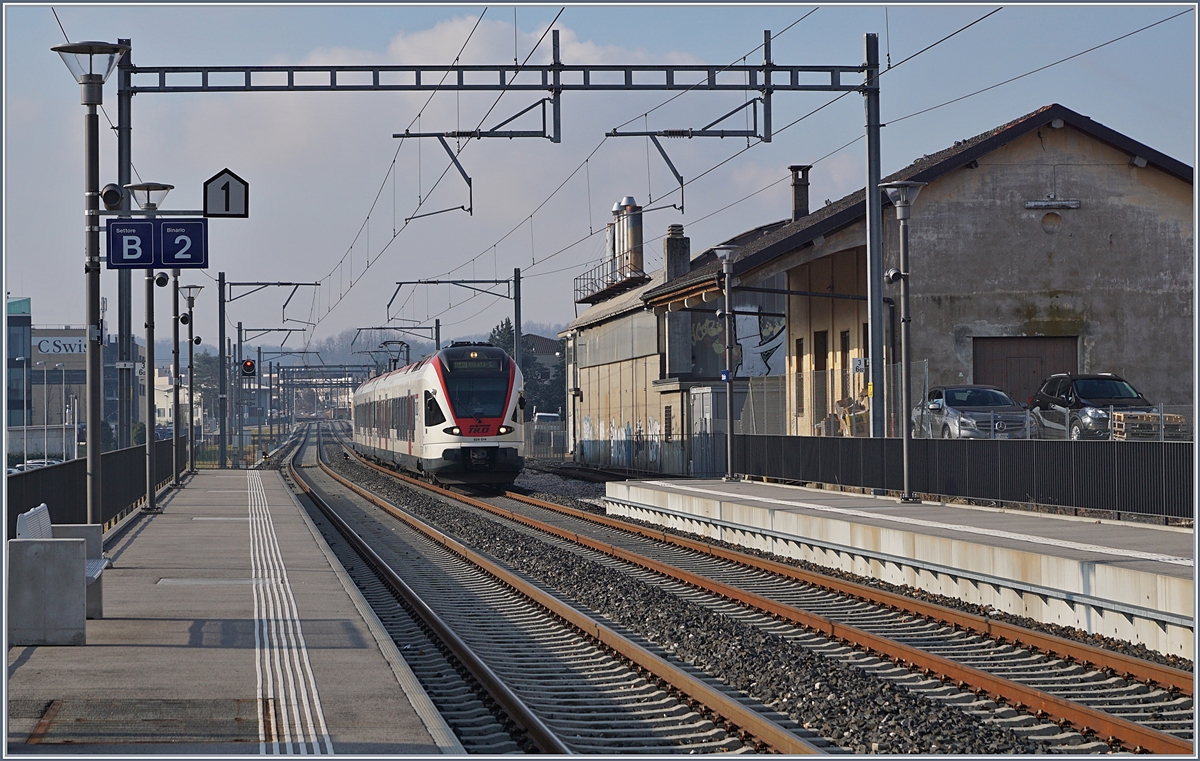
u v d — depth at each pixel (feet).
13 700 28.40
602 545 69.00
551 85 75.87
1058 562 42.78
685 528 82.69
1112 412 74.69
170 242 50.80
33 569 35.14
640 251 197.57
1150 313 106.22
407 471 152.15
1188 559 43.45
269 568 55.11
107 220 51.34
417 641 41.24
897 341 104.99
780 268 108.37
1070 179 106.01
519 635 43.42
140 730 25.82
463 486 133.08
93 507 53.16
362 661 33.14
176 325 127.03
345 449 288.51
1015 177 105.91
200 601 44.45
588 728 29.68
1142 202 106.42
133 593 46.62
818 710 30.30
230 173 50.88
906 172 109.70
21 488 48.42
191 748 24.44
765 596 49.60
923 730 28.04
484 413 118.62
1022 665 35.94
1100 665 34.42
